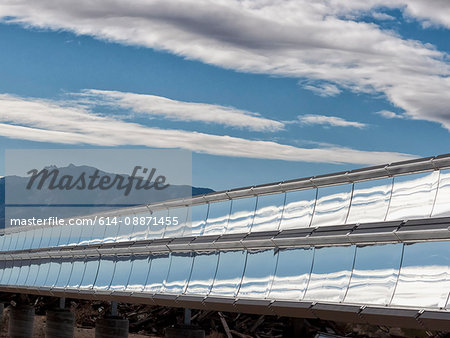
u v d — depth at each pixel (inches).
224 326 2421.3
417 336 1552.7
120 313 3095.5
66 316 2797.7
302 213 1344.7
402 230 1053.8
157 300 1670.8
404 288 1019.3
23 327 3149.6
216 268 1503.4
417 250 1022.4
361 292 1093.1
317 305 1163.9
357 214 1197.7
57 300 3580.2
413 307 989.8
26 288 2618.1
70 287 2240.4
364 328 1825.8
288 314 1246.9
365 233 1117.1
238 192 1561.3
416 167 1100.5
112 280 1963.6
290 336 1656.0
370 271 1093.1
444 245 984.3
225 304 1407.5
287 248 1301.7
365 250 1117.7
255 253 1387.8
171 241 1756.9
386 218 1126.4
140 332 2908.5
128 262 1902.1
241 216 1541.6
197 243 1581.0
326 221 1266.0
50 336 2783.0
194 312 2699.3
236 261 1441.9
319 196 1311.5
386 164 1163.9
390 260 1063.0
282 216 1401.3
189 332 1745.8
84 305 3491.6
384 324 1035.3
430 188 1070.4
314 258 1226.0
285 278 1280.8
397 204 1119.6
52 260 2487.7
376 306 1049.5
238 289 1400.1
